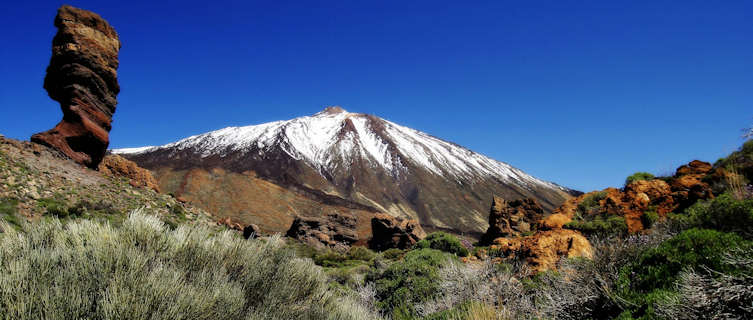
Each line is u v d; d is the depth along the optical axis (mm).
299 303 4641
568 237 9469
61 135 26797
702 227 6621
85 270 3051
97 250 3396
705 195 11930
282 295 4250
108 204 21531
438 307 6855
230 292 3617
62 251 3320
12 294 2629
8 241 3318
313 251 42406
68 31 28688
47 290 2668
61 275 2863
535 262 8945
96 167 28984
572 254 8898
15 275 2738
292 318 4043
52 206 17797
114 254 3373
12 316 2504
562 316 5273
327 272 17250
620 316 4402
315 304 4598
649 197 13531
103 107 29891
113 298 2764
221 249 4512
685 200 12789
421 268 9172
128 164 32250
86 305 2703
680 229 7230
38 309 2562
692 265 4621
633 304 4496
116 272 3061
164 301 2969
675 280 4508
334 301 5156
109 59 30531
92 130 28203
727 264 4266
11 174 19094
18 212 15938
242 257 4605
